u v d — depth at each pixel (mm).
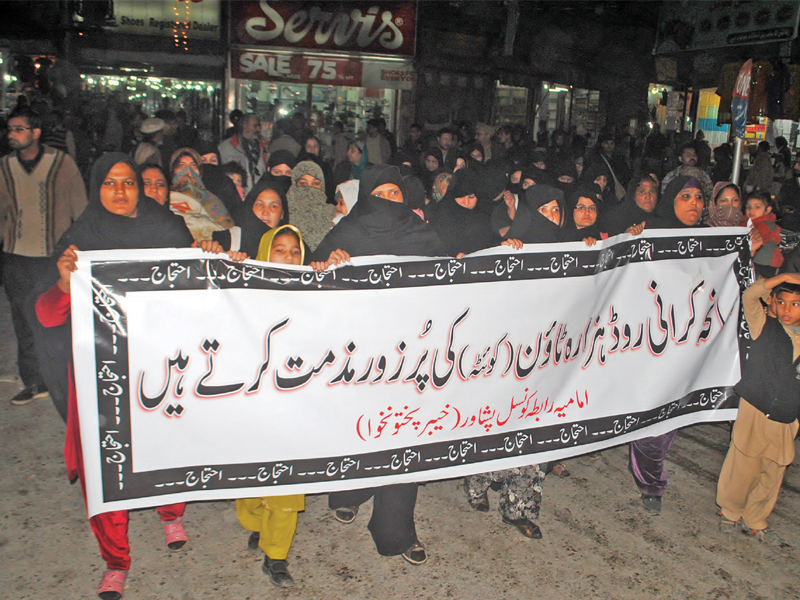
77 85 10328
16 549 3211
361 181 3293
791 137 16422
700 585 3227
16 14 9906
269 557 3092
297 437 2951
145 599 2936
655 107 15812
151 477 2785
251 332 2838
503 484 3582
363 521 3670
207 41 10867
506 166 6301
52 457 4090
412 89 12219
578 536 3582
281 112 11508
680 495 4062
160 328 2729
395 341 3061
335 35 11383
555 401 3432
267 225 3430
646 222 4016
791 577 3322
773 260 5059
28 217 4488
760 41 12289
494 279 3209
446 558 3336
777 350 3393
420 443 3166
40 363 2902
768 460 3564
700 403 3834
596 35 14336
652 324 3627
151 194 3297
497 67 13211
